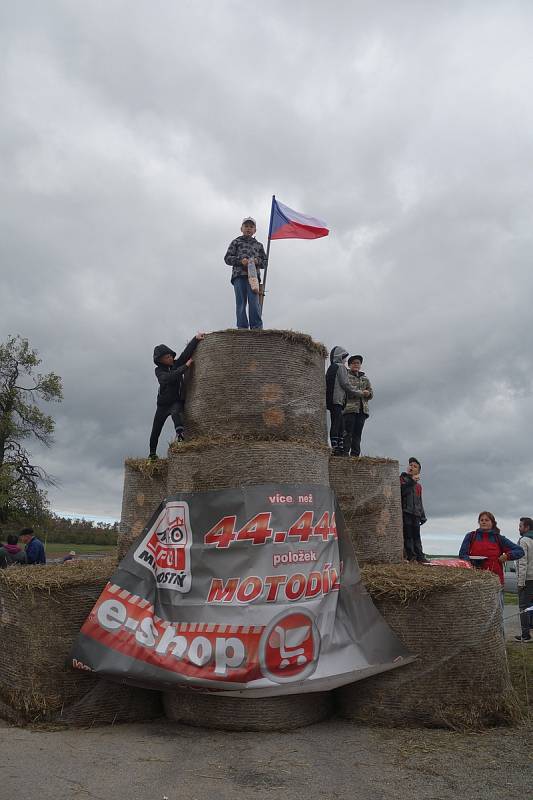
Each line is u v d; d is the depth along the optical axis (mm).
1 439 34125
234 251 8680
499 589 6090
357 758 4648
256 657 5324
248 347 6625
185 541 5855
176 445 6293
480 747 4895
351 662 5621
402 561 7258
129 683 5496
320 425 6945
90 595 5938
